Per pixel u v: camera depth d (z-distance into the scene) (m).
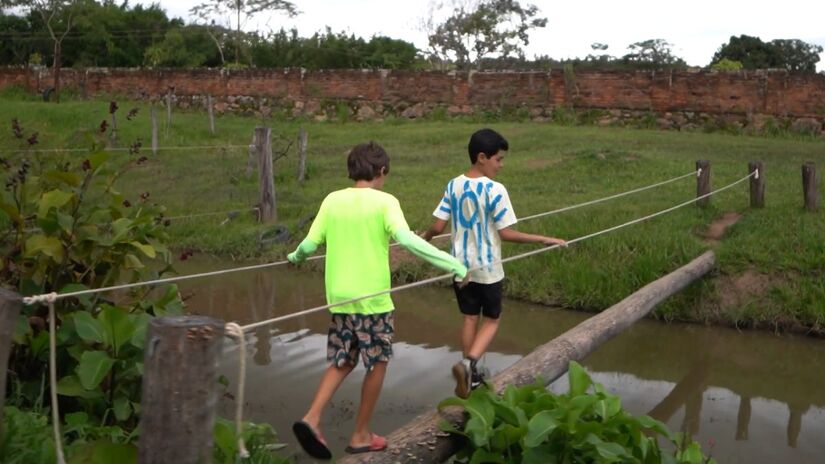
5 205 5.23
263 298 9.41
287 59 41.12
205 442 2.99
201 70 28.47
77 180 5.33
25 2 39.31
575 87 23.94
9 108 23.61
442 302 9.45
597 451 4.13
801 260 8.98
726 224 10.62
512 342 8.04
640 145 18.53
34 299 3.26
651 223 10.54
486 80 25.08
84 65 40.84
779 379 7.29
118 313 4.71
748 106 21.94
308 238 4.29
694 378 7.31
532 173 15.34
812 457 5.66
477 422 4.29
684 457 4.57
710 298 8.84
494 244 4.84
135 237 5.48
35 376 5.05
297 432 4.07
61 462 3.18
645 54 40.06
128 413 4.75
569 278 9.30
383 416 5.96
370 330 4.12
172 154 18.55
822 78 21.09
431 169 16.42
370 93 26.42
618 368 7.55
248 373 6.83
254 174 15.87
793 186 12.86
